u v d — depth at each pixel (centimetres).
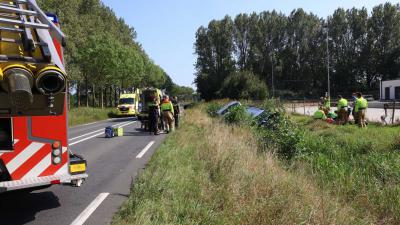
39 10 542
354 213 636
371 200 700
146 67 8988
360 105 1864
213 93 7825
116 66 5138
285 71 9856
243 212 564
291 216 544
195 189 701
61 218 633
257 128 1605
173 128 2038
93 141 1723
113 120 3862
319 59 9781
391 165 896
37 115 559
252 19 9769
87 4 6638
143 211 600
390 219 622
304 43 9756
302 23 9756
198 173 826
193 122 2397
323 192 695
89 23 5494
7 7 513
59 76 528
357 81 9794
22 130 610
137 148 1432
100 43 5066
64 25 4309
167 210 604
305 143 1200
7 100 524
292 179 754
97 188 823
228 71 9056
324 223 548
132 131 2241
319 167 945
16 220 628
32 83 515
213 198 655
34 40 532
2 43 525
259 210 553
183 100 12688
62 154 640
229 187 681
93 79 5169
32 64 517
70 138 1902
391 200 686
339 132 1545
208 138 1225
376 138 1338
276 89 9712
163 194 677
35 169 620
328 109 2550
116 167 1056
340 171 876
